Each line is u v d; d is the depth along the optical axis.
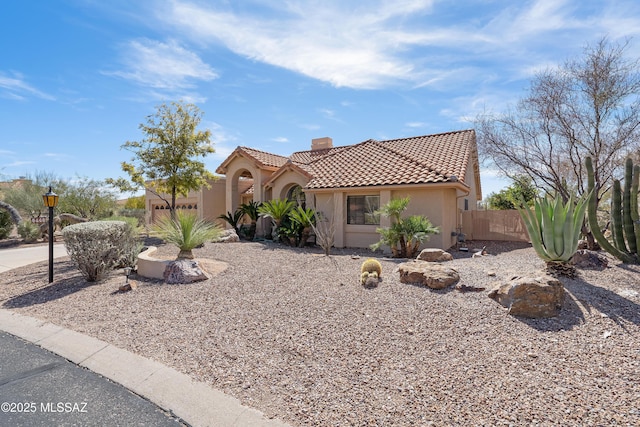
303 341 5.76
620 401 3.90
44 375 4.91
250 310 7.23
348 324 6.32
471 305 6.72
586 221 12.54
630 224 9.39
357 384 4.50
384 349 5.41
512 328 5.83
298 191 20.42
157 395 4.35
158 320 6.91
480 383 4.40
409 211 15.82
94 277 9.91
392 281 8.52
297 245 17.11
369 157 19.14
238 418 3.86
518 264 9.67
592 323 5.83
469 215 20.69
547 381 4.37
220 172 23.39
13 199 24.11
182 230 10.66
